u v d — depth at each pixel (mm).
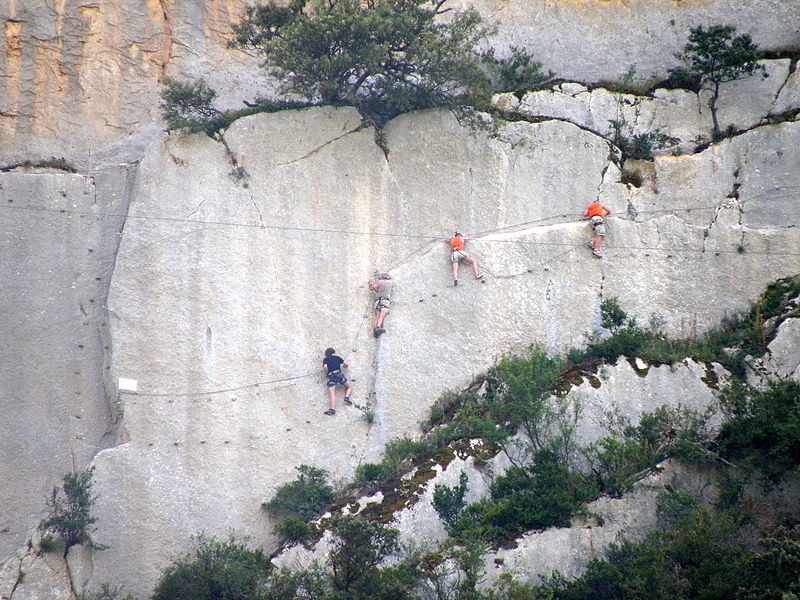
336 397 71500
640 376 67312
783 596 46188
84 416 72062
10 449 70188
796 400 59219
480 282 74688
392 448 67562
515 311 74188
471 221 77875
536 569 56656
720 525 54938
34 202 77875
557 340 73562
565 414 65000
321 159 78438
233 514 66688
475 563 53938
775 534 55031
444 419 69312
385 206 78188
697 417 64062
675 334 73562
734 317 72938
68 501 66625
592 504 59938
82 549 64875
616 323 72375
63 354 73750
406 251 77125
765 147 79000
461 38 76938
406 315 74188
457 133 79625
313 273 75562
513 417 65125
